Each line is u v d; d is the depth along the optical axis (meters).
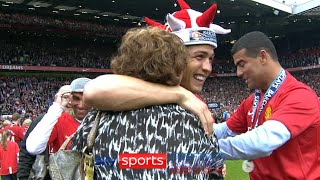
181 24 2.44
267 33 53.44
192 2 40.97
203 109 1.83
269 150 2.42
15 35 46.84
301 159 2.67
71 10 47.06
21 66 44.22
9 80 42.69
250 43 2.83
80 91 4.35
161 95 1.78
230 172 12.75
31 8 45.50
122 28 54.03
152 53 1.79
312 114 2.62
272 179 2.75
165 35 1.85
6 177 10.53
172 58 1.82
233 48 2.96
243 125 3.32
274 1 44.16
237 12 47.78
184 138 1.73
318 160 2.72
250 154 2.42
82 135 1.88
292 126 2.49
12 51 45.19
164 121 1.74
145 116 1.75
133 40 1.84
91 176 1.79
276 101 2.75
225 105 51.31
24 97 40.88
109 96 1.74
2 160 10.36
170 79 1.83
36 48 47.44
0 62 43.06
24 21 46.28
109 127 1.77
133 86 1.76
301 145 2.68
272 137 2.42
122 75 1.84
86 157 1.81
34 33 48.09
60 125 4.36
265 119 2.84
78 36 50.91
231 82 58.09
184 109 1.82
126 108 1.76
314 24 52.94
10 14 45.53
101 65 50.91
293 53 58.78
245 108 3.26
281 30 55.22
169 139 1.71
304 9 45.50
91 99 1.76
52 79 46.50
